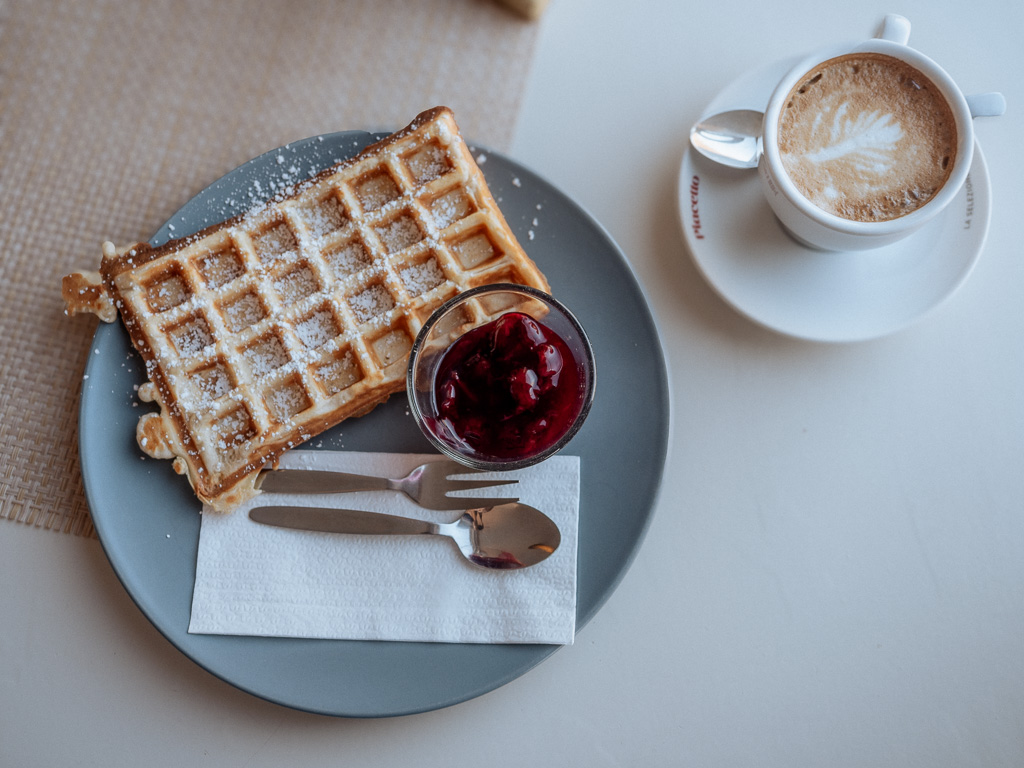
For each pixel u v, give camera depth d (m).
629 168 0.56
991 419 0.55
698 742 0.54
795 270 0.53
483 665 0.51
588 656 0.54
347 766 0.53
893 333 0.52
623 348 0.52
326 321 0.52
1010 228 0.56
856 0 0.56
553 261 0.53
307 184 0.53
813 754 0.53
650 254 0.56
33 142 0.57
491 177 0.54
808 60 0.50
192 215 0.53
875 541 0.54
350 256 0.53
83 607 0.54
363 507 0.52
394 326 0.52
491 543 0.51
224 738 0.54
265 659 0.51
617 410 0.52
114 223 0.56
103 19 0.57
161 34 0.57
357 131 0.53
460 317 0.50
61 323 0.55
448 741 0.54
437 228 0.52
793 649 0.54
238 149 0.57
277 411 0.52
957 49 0.56
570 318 0.49
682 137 0.56
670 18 0.57
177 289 0.53
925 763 0.53
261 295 0.52
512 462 0.48
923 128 0.50
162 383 0.52
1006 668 0.53
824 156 0.50
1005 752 0.53
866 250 0.52
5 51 0.57
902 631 0.54
